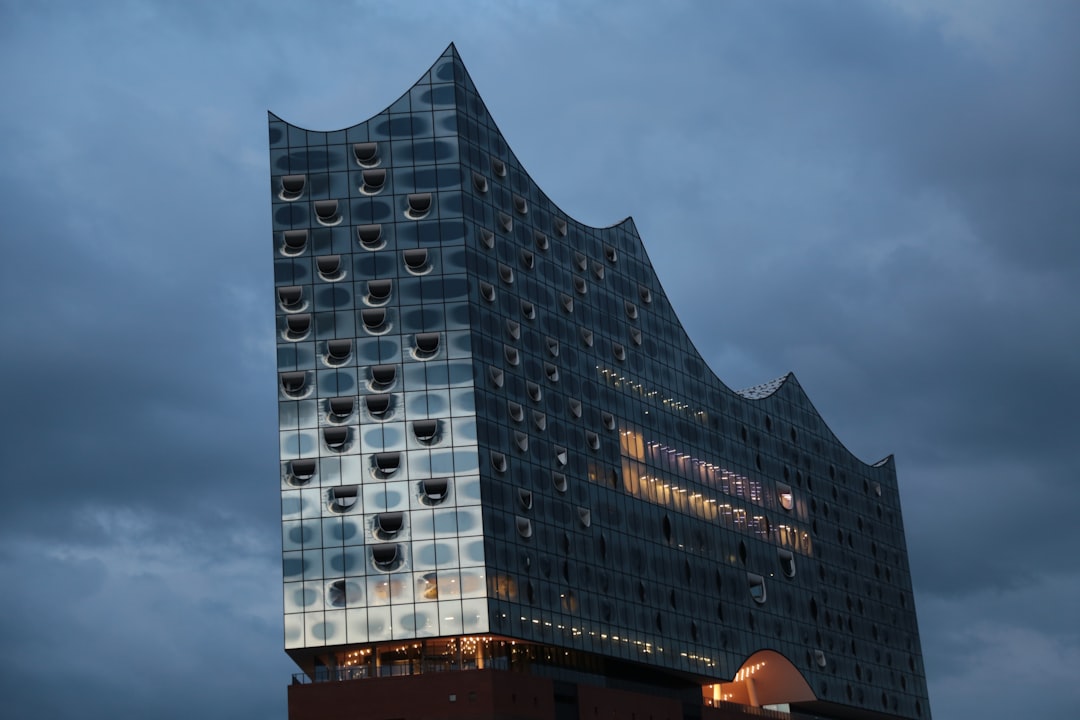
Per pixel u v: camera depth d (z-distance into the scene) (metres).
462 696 90.44
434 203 100.88
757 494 126.94
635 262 118.62
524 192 107.44
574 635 99.19
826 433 142.12
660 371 117.62
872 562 144.00
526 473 99.44
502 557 95.19
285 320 98.38
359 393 97.06
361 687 91.06
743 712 119.31
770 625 123.06
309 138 102.06
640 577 107.81
